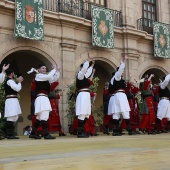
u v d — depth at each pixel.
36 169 2.47
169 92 10.74
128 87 10.16
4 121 10.21
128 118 9.29
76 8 15.41
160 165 2.57
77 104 8.26
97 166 2.55
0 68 15.92
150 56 18.52
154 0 19.72
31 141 6.45
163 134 9.62
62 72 14.41
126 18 17.27
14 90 8.55
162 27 18.84
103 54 16.22
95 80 13.41
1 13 12.67
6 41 12.78
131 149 4.10
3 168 2.58
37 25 13.45
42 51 13.91
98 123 13.98
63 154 3.62
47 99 7.80
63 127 13.98
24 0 13.09
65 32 14.69
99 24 15.77
